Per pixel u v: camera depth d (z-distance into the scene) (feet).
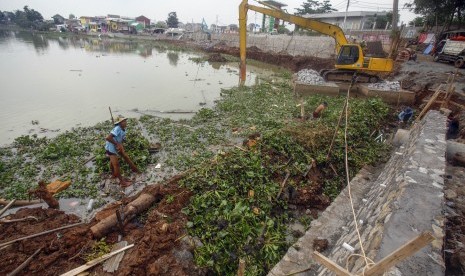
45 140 37.29
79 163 31.86
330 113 47.29
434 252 10.93
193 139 38.99
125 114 50.55
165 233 19.97
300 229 23.61
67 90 64.80
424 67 82.69
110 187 27.84
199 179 26.17
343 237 18.86
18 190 26.23
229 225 20.92
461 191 19.99
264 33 193.16
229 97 64.34
